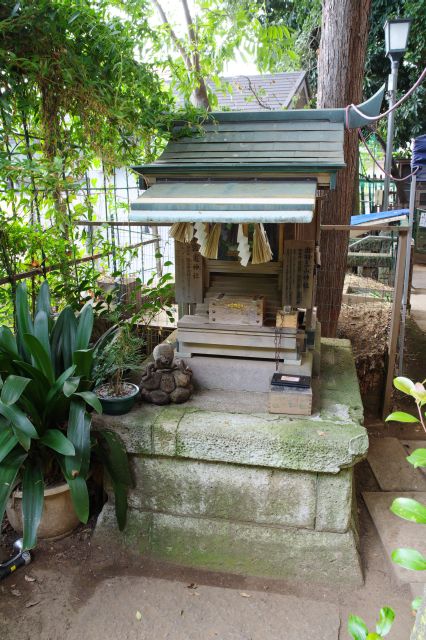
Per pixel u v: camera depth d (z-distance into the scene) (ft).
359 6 13.48
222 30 14.29
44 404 7.97
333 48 13.76
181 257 9.16
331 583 7.86
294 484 7.94
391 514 9.36
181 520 8.44
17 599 7.53
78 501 7.16
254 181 7.82
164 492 8.43
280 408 8.40
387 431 13.21
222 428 7.89
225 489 8.20
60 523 8.56
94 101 9.21
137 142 10.66
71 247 11.48
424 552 8.27
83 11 8.43
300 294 8.82
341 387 9.72
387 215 18.99
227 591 7.73
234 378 9.23
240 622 7.15
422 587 7.61
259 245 7.88
